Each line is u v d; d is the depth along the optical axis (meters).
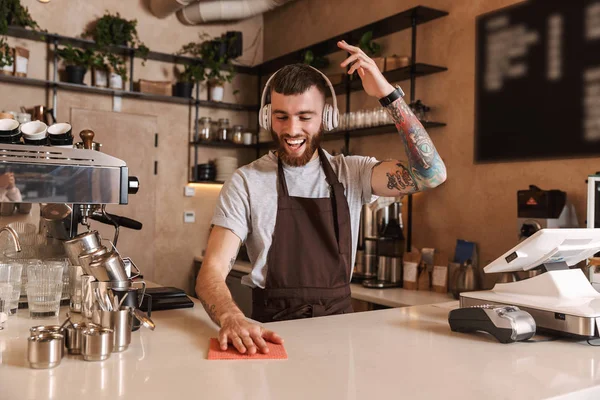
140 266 4.65
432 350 1.27
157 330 1.45
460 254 3.28
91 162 1.43
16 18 4.00
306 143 1.68
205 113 5.01
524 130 2.98
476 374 1.08
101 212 1.83
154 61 4.75
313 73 1.66
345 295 1.79
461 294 1.65
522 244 1.48
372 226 3.61
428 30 3.59
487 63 3.20
